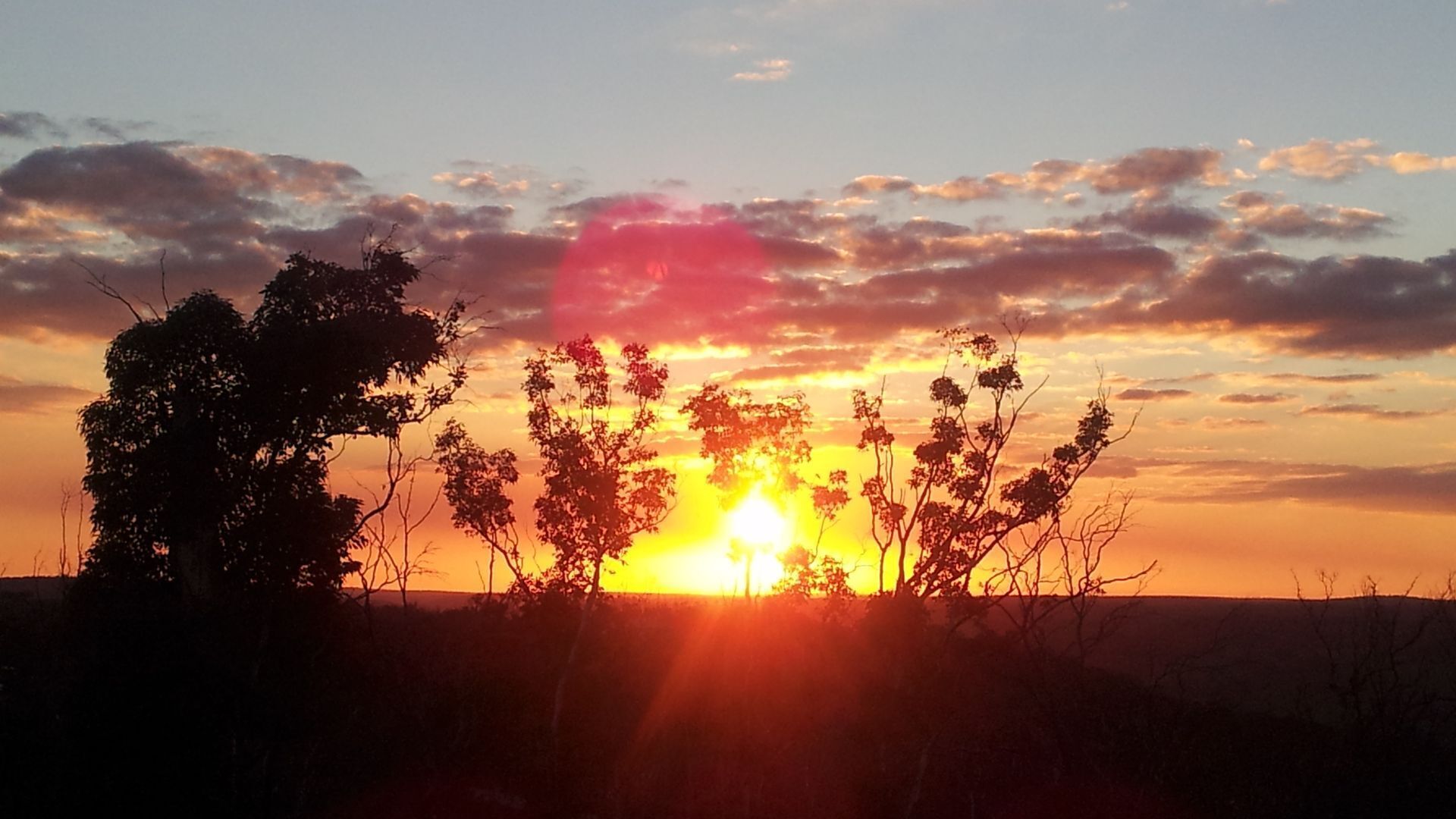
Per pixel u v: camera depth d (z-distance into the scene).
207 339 33.19
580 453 33.78
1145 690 25.86
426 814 25.61
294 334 33.84
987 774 26.67
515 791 27.98
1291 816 21.64
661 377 34.66
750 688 33.84
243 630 25.92
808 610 34.81
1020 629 24.55
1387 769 21.81
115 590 28.23
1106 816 22.89
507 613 35.22
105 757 21.48
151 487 31.31
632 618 47.38
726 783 28.75
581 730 31.38
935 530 29.61
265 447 33.97
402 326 37.03
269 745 23.59
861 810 26.80
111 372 32.78
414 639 32.78
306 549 32.12
